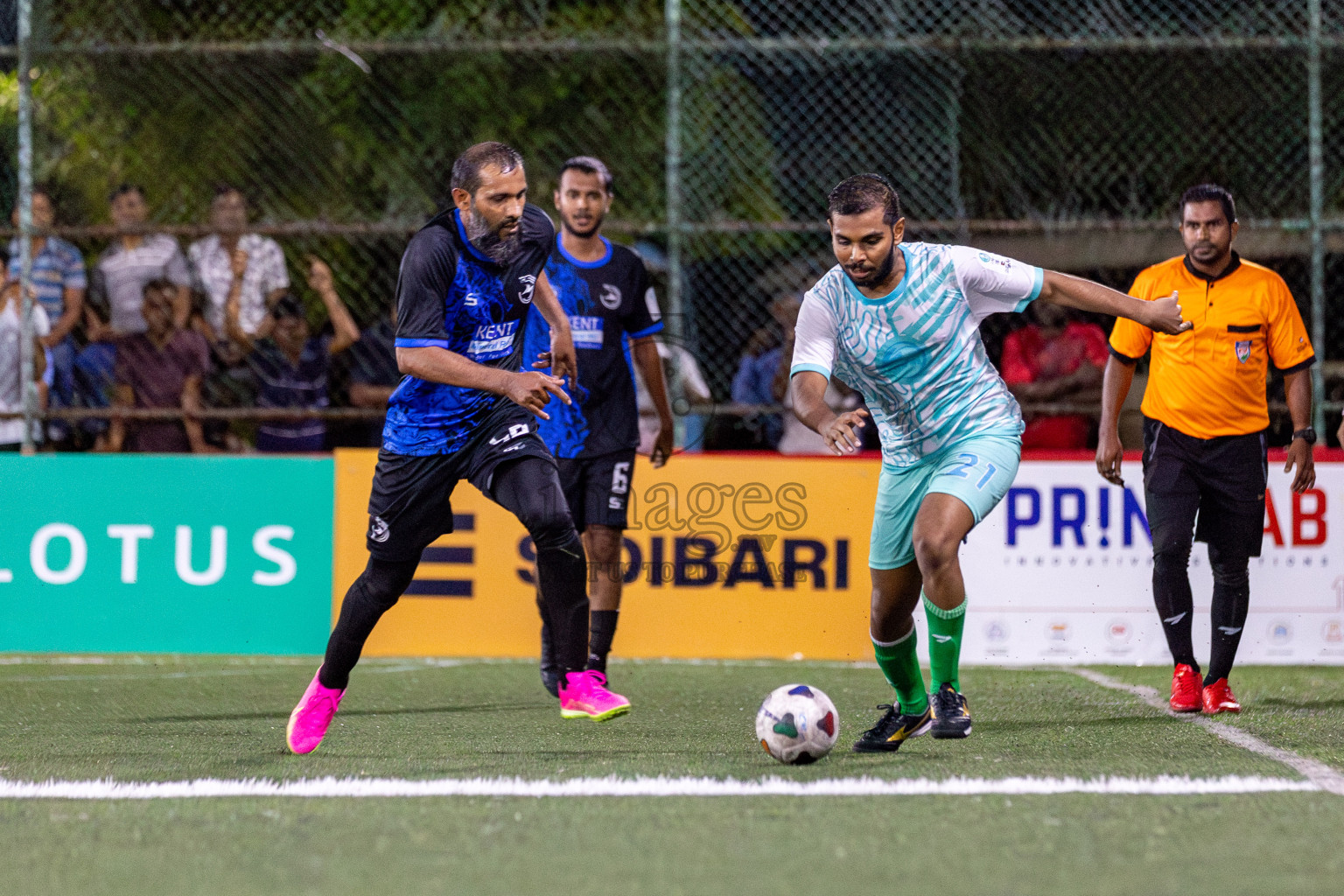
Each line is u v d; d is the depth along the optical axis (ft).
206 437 90.17
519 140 92.73
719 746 52.90
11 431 89.20
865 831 37.52
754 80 88.58
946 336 48.11
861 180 46.70
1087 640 83.56
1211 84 88.33
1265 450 63.46
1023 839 36.50
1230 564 63.31
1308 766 47.44
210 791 44.06
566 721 60.70
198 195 91.25
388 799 42.60
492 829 38.17
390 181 92.32
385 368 90.79
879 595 50.65
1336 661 83.15
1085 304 48.78
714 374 88.84
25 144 86.99
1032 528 83.61
